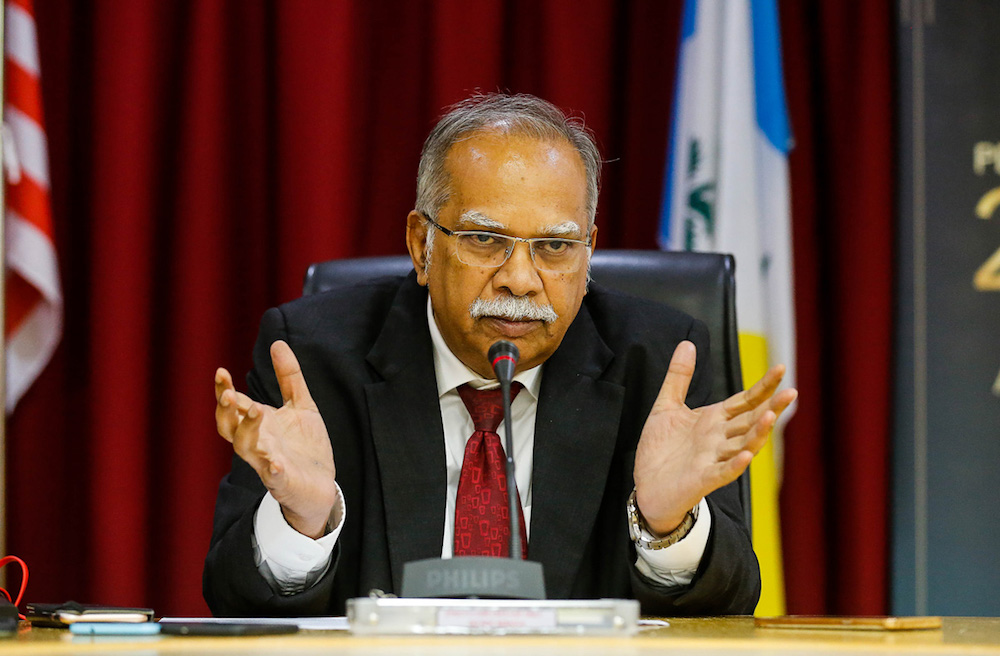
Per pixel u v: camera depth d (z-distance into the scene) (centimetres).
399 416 575
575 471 562
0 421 849
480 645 294
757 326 938
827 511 1005
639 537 465
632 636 328
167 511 936
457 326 556
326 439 455
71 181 971
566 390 583
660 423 455
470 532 548
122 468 906
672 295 662
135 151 927
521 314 541
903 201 998
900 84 1005
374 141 1002
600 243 1011
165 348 955
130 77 929
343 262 707
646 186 1006
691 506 428
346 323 621
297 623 396
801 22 1025
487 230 542
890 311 989
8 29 896
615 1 1015
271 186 981
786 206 953
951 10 1002
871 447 966
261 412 405
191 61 947
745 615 495
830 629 362
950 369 981
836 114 1001
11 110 888
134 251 922
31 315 905
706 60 965
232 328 968
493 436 577
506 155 545
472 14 981
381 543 554
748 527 609
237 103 980
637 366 603
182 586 919
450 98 976
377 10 1005
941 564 969
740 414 426
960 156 993
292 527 462
